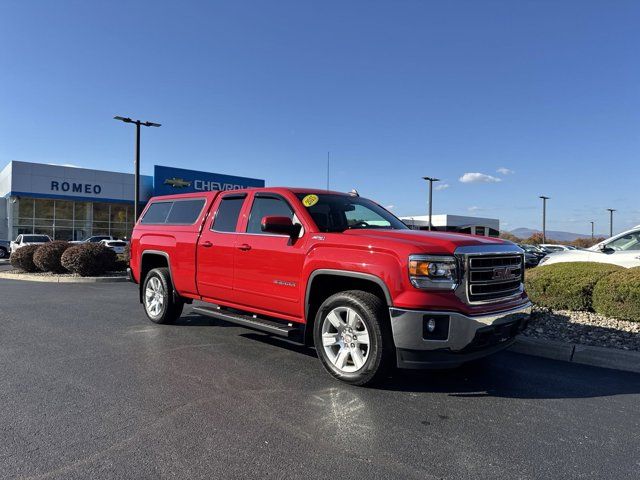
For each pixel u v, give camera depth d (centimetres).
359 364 449
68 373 493
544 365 553
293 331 507
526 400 432
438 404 417
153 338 654
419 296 409
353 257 450
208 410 394
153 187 3884
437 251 417
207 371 502
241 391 441
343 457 316
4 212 3703
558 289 785
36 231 3556
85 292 1206
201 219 654
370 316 433
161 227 729
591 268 790
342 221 537
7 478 285
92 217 3809
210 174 4172
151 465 303
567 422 383
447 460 314
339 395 433
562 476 297
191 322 767
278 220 494
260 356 562
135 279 789
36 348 598
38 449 323
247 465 304
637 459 321
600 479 294
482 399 432
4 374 489
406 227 595
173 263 689
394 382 473
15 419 373
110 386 453
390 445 335
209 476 290
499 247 463
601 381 494
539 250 3994
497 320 426
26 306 955
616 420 389
